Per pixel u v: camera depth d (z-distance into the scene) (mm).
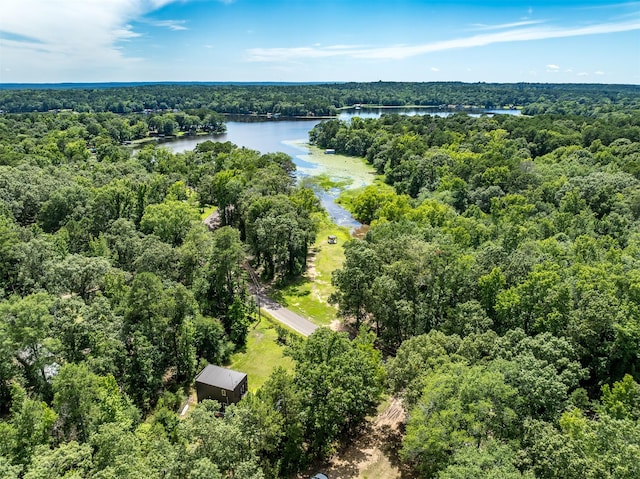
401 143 168125
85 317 51125
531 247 70062
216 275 71438
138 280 55688
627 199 92500
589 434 33094
